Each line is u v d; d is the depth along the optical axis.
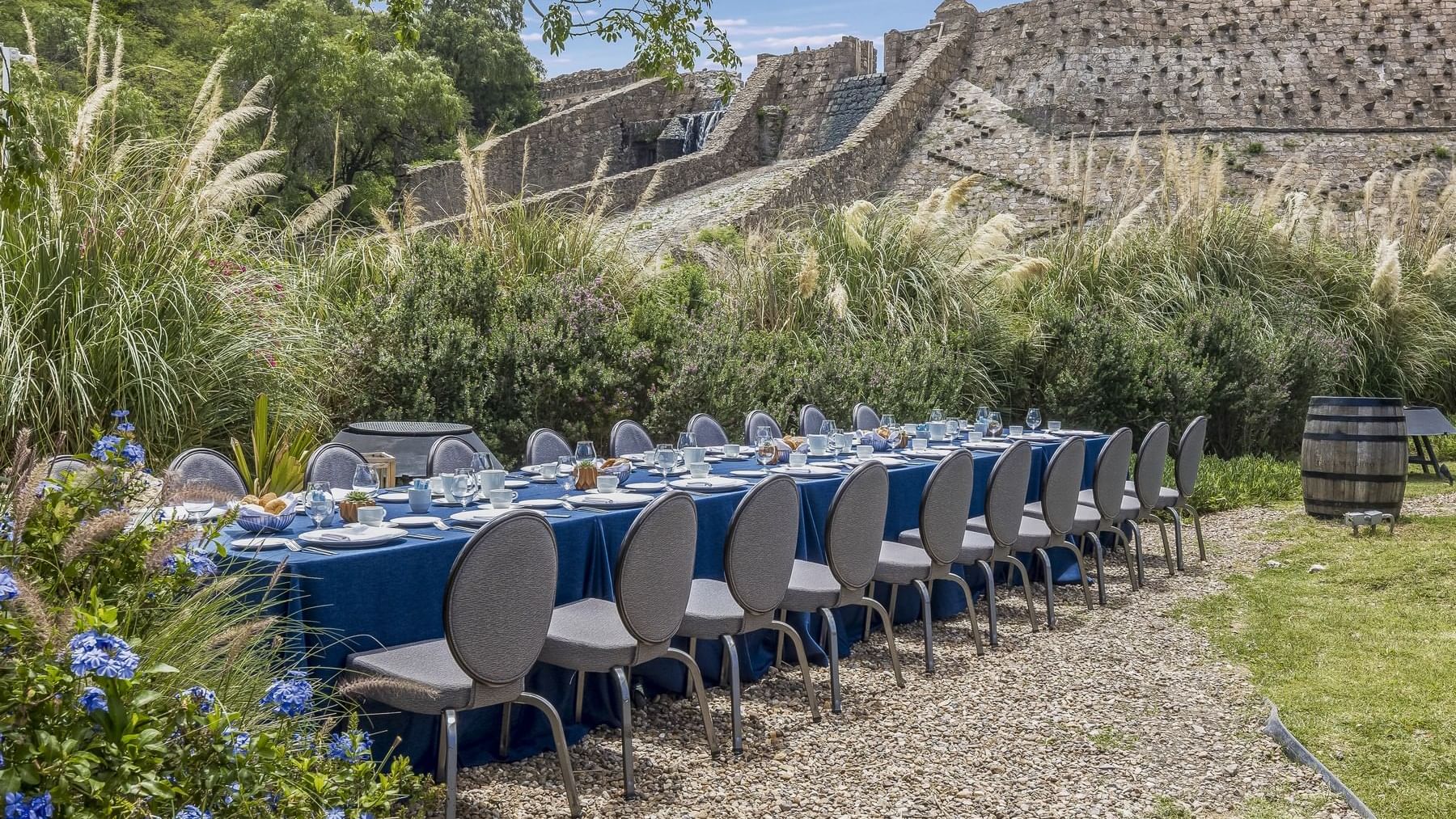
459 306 7.40
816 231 10.55
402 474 5.46
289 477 4.88
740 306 9.66
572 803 3.05
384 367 6.71
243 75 26.27
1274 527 7.45
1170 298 11.23
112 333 5.41
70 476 2.46
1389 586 5.47
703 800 3.20
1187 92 24.97
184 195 6.15
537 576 2.96
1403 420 7.42
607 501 3.95
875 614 5.09
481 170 8.72
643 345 7.71
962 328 10.05
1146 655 4.63
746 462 5.46
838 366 8.66
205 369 5.75
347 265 7.95
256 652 2.63
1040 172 24.16
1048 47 26.34
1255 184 22.92
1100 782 3.32
